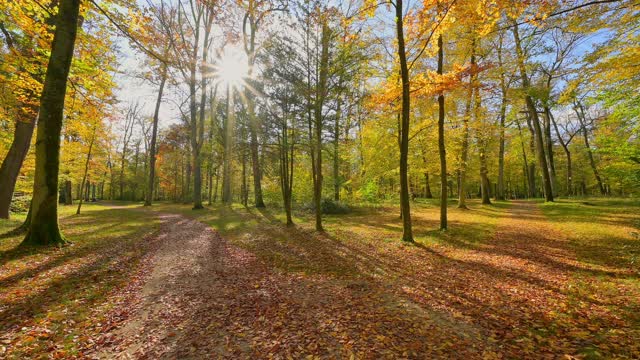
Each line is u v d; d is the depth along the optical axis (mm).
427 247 9539
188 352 3734
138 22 8633
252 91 16234
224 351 3744
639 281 5523
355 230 13352
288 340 3961
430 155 21562
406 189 10461
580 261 7137
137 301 5336
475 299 5258
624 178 12672
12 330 4074
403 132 10133
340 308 4973
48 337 3977
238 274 7035
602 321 4180
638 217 11938
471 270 7027
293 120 14266
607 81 8688
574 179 39531
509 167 38938
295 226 14758
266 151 18234
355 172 26266
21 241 8875
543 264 7160
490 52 15461
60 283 5891
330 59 11969
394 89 10344
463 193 20078
